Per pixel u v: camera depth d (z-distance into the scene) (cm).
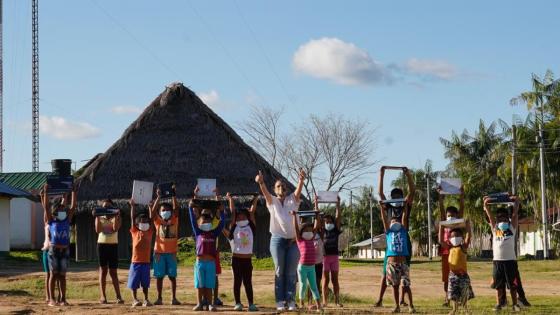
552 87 6688
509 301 1914
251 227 1695
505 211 1725
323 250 1808
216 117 4503
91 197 4244
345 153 6425
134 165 4356
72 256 4747
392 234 1631
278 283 1664
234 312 1617
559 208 6656
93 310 1675
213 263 1670
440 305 1827
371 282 2894
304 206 4222
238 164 4384
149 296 2119
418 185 8975
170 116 4500
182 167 4362
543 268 4062
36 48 6500
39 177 5519
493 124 8300
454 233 1638
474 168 8088
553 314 1608
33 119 6519
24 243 5178
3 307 1728
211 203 1705
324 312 1605
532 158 6506
